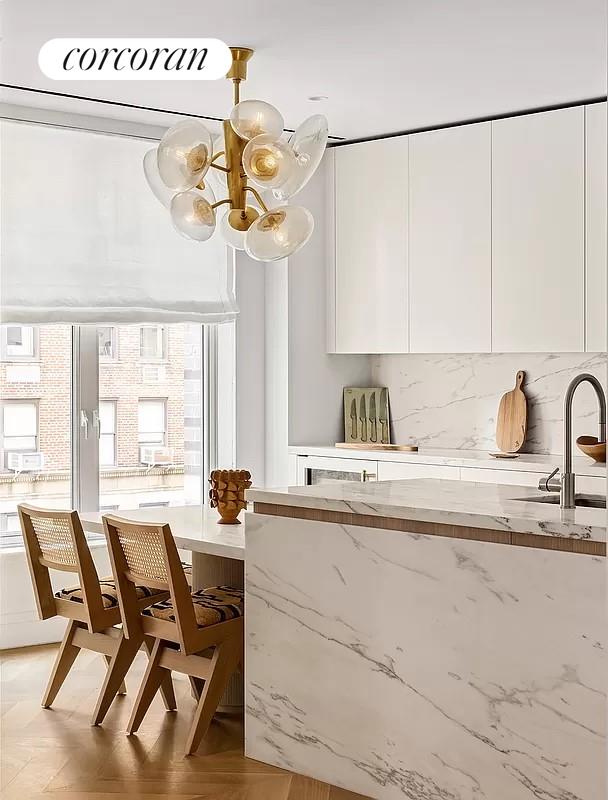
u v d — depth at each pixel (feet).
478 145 18.81
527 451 19.63
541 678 10.48
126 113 18.66
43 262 18.60
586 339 17.34
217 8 13.39
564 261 17.62
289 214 13.23
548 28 14.05
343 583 12.23
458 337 19.22
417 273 19.83
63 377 19.77
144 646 16.49
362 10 13.42
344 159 21.04
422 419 21.50
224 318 20.85
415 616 11.53
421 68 15.84
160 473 21.12
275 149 12.76
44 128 18.56
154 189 14.64
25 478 19.38
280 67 15.81
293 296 21.25
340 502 12.14
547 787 10.46
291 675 12.80
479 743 11.00
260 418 21.88
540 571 10.45
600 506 13.10
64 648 15.29
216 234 20.76
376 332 20.63
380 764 11.91
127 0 13.12
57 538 14.69
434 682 11.39
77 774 12.71
